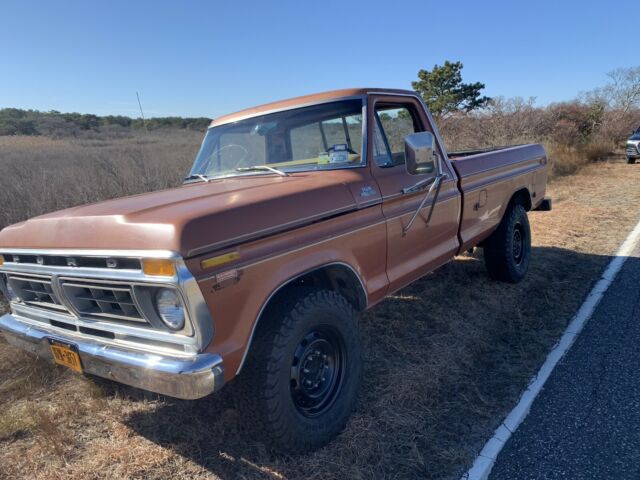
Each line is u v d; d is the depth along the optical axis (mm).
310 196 2750
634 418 2939
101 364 2418
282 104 3693
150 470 2648
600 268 5742
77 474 2629
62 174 7918
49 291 2658
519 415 3023
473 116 19656
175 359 2174
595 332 4105
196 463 2688
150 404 3273
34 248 2605
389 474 2564
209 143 4031
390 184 3334
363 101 3387
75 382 3584
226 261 2225
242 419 2570
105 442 2910
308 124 3498
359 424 2949
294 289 2699
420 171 3242
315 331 2732
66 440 2906
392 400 3186
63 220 2514
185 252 2068
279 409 2484
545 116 21125
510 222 5023
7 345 4004
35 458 2775
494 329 4262
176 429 2992
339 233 2857
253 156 3713
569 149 17828
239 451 2764
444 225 3963
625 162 17781
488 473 2559
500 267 5090
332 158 3293
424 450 2744
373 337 4086
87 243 2336
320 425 2717
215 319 2188
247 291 2326
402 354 3799
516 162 5203
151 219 2205
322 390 2818
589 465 2574
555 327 4250
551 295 4949
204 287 2127
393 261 3408
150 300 2199
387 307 4680
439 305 4691
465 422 2984
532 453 2688
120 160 9016
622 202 9758
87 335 2549
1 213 6312
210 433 2922
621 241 6879
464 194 4172
